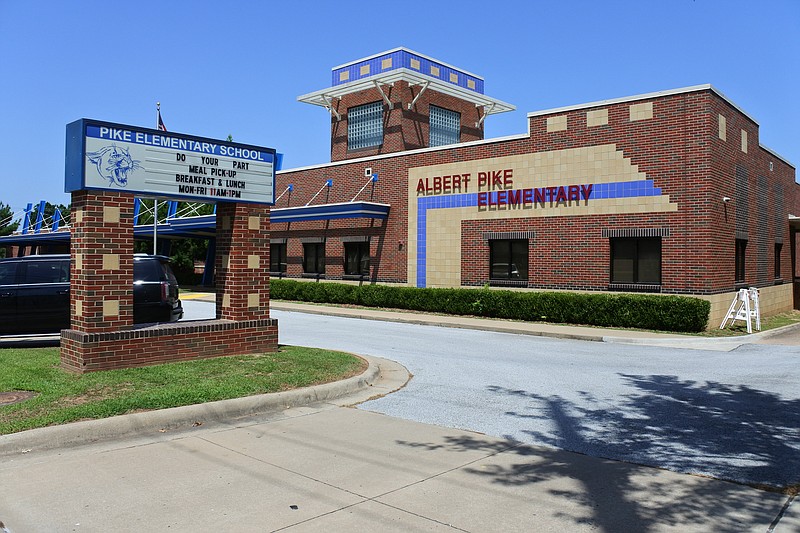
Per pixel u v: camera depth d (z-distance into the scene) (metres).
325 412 8.32
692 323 17.42
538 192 21.58
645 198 19.27
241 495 5.31
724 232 19.39
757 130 23.28
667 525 4.77
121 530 4.60
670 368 12.12
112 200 10.07
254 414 8.16
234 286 11.73
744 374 11.45
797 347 15.55
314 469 6.00
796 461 6.34
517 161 22.19
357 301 26.30
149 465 6.05
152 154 10.53
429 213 24.92
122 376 9.23
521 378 10.91
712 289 18.28
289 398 8.65
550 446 6.84
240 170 11.72
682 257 18.58
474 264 23.42
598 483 5.68
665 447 6.82
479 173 23.31
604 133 20.08
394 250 26.27
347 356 11.79
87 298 9.80
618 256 20.02
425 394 9.53
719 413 8.38
